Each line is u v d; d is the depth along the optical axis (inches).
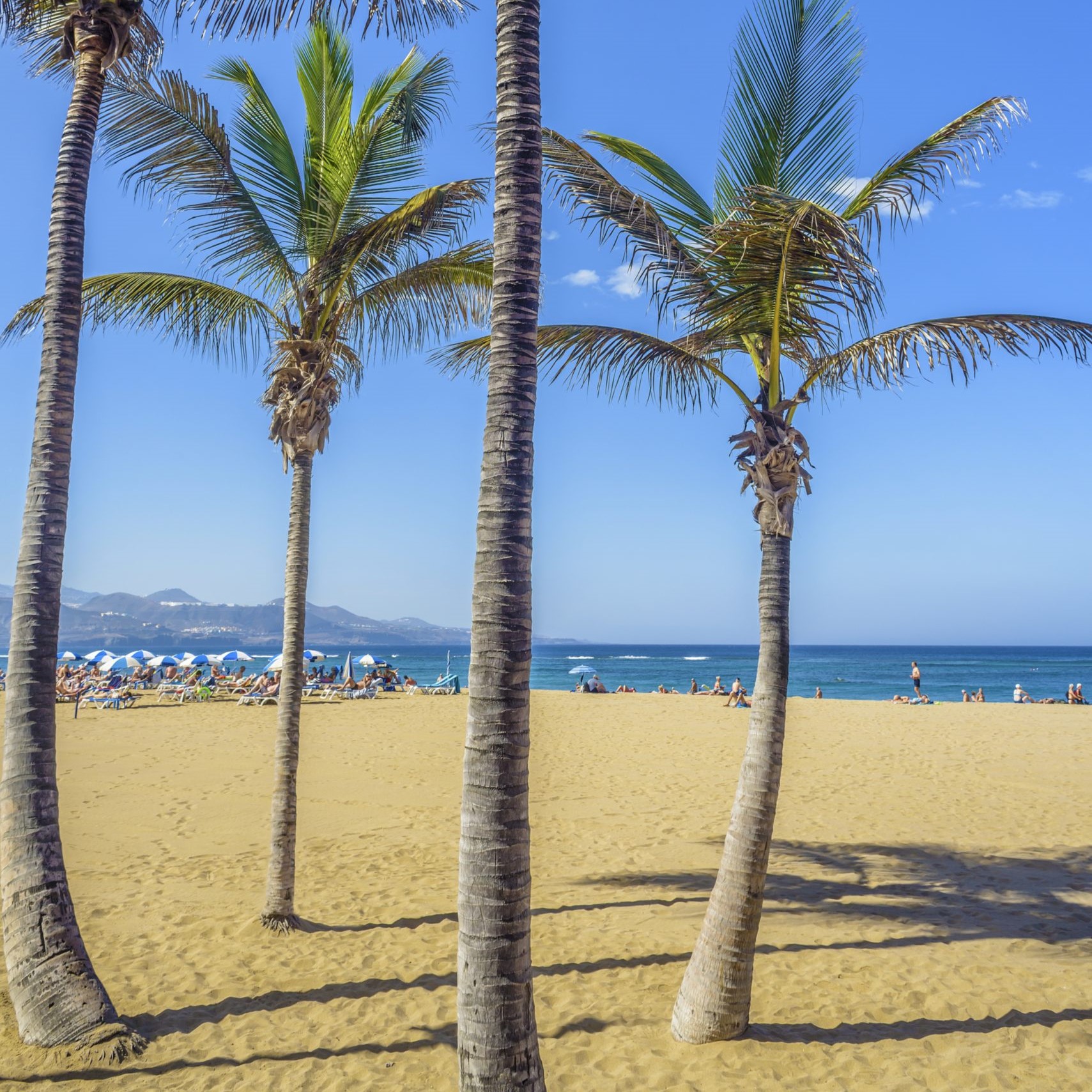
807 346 243.0
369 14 204.4
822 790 565.9
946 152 216.7
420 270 319.3
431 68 300.5
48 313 224.1
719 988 215.3
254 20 207.5
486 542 133.3
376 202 314.0
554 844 434.3
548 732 878.4
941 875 372.5
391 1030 227.5
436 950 286.5
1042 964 265.4
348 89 320.5
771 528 219.6
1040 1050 208.4
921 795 550.3
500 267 140.7
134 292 298.2
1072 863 388.2
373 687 1279.5
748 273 216.7
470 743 130.6
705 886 359.3
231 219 300.4
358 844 433.1
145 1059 208.4
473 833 128.2
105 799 529.3
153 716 980.6
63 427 221.1
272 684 1171.9
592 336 248.7
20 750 212.8
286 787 309.7
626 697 1301.7
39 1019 207.0
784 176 237.3
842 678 3329.2
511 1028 125.0
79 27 236.1
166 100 275.9
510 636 130.7
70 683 1189.7
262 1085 197.9
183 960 276.7
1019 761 677.9
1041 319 211.6
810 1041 214.5
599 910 328.8
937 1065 202.2
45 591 214.4
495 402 136.6
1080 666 4261.8
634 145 238.1
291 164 316.2
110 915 319.3
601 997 246.4
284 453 319.9
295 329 319.9
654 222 214.1
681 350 245.8
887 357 227.9
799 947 284.2
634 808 518.9
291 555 315.3
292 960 276.5
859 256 173.5
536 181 143.6
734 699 1151.6
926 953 276.7
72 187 230.1
